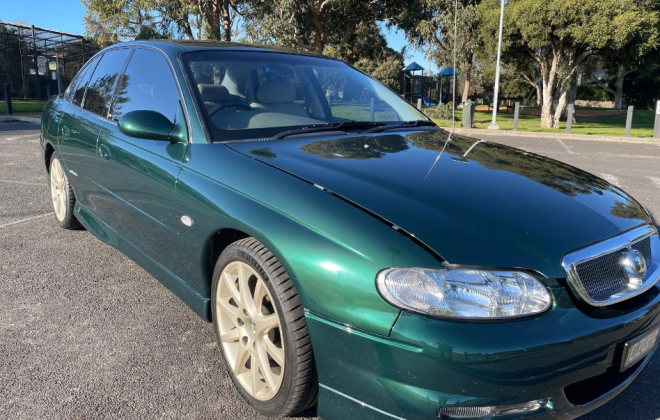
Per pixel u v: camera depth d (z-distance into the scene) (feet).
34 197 17.89
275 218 6.09
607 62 73.26
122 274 11.48
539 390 5.17
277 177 6.58
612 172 25.34
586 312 5.55
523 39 62.75
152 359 8.13
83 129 10.97
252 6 74.79
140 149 8.70
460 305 5.08
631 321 5.75
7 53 88.28
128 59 10.77
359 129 9.36
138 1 75.56
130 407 6.95
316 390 6.04
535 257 5.50
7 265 11.75
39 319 9.31
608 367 5.68
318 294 5.54
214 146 7.69
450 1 68.18
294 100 9.50
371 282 5.25
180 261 7.97
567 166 8.68
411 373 5.04
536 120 74.64
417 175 6.82
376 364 5.18
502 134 50.31
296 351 5.84
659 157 31.91
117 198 9.63
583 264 5.67
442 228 5.57
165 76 9.13
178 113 8.38
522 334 5.07
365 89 11.01
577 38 54.08
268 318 6.40
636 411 7.11
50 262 12.01
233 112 8.50
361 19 76.64
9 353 8.18
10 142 32.04
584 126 63.62
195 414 6.86
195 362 8.09
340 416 5.60
